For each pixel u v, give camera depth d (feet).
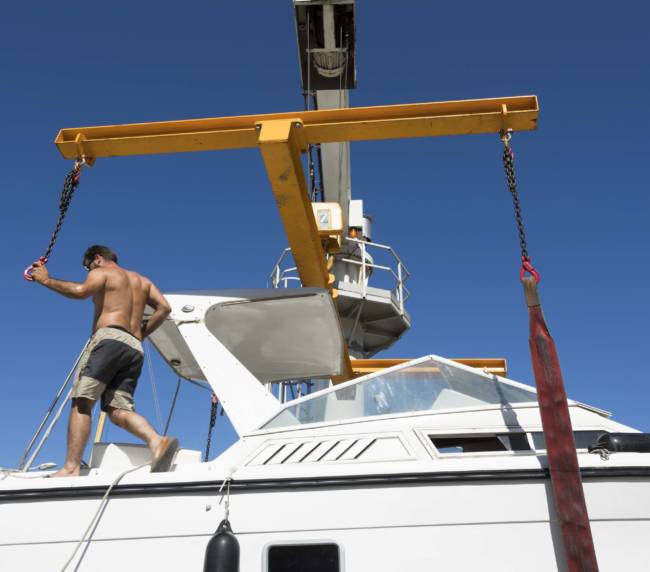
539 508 10.74
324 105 33.24
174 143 18.29
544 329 11.96
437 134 17.54
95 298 13.88
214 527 10.83
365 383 13.34
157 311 14.49
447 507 10.77
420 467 11.07
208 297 16.42
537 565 10.44
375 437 12.25
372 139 18.17
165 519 10.93
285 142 17.40
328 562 10.57
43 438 13.83
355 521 10.75
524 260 12.59
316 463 11.96
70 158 18.34
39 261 13.58
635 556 10.46
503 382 13.29
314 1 29.17
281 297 16.97
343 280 43.75
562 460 10.80
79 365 13.15
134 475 11.32
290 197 19.43
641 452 11.25
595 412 12.91
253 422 13.47
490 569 10.43
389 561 10.52
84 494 11.16
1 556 10.83
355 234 45.21
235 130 18.19
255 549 10.67
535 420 12.51
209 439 23.26
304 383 32.94
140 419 12.73
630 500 10.75
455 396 13.02
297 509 10.86
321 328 18.62
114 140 18.08
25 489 11.20
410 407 12.87
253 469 11.27
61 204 16.05
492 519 10.69
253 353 19.93
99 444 12.99
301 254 22.09
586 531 10.30
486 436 12.41
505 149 16.63
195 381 20.77
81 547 10.85
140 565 10.70
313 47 31.12
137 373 13.51
